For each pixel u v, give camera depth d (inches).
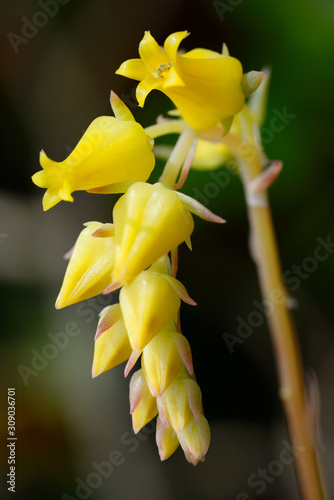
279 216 8.4
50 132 8.7
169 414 4.5
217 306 8.8
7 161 8.6
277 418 8.7
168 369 4.5
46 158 4.3
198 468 8.5
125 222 4.3
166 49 4.4
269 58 7.9
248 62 7.9
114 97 4.5
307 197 8.2
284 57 7.8
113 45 8.6
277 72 7.8
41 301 8.3
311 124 7.8
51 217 8.5
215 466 8.6
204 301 8.8
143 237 4.3
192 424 4.6
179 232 4.3
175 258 4.4
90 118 8.7
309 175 8.0
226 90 4.6
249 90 4.6
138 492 8.0
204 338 8.8
